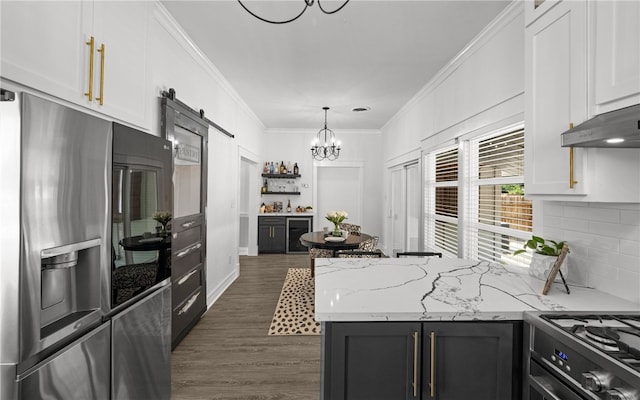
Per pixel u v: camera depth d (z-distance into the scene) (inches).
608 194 52.6
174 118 103.0
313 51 124.3
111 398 51.9
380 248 270.8
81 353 45.5
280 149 272.5
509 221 99.0
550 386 45.2
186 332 113.6
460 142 124.1
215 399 79.0
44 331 41.3
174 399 78.7
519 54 88.5
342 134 272.5
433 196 160.4
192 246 118.0
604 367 36.4
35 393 38.4
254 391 82.2
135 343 58.9
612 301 56.9
